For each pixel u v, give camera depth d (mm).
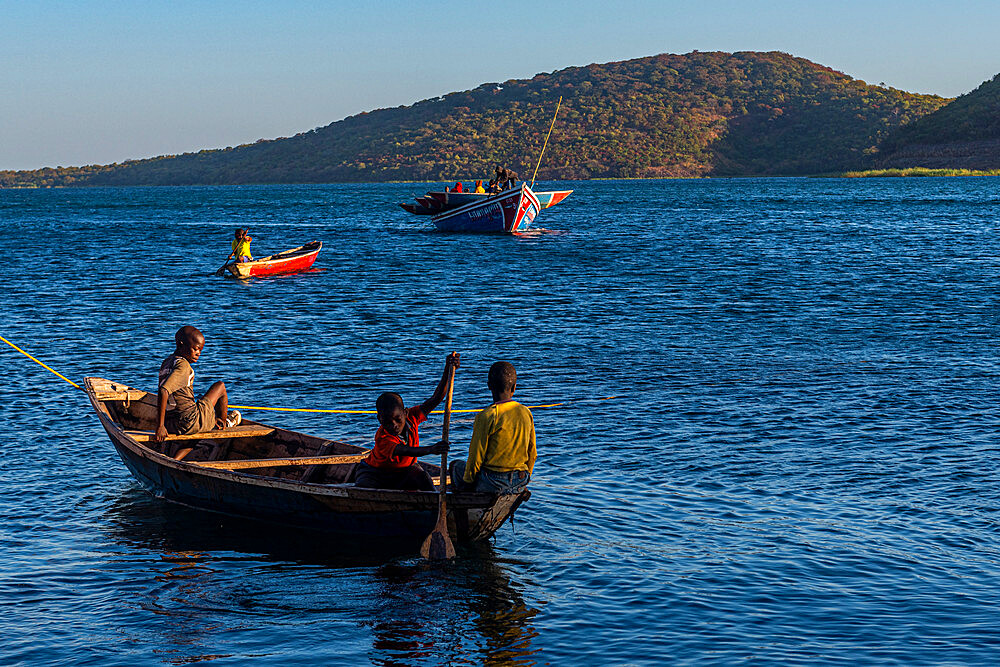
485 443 8438
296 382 14930
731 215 66938
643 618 7059
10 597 7414
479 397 13922
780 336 18719
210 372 15664
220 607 7363
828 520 8883
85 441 11602
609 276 29562
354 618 7184
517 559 8188
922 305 22547
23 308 23203
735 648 6570
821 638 6691
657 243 42531
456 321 20922
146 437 10227
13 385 14523
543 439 11562
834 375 14977
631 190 143500
